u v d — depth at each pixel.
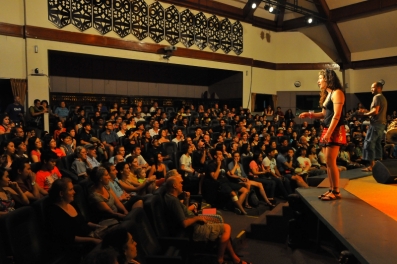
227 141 7.79
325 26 13.10
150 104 12.45
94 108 10.04
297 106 14.08
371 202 3.29
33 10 8.12
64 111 8.97
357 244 2.17
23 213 2.62
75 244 2.86
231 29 12.27
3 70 7.82
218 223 3.70
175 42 10.66
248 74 12.91
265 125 10.13
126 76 12.00
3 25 7.77
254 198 6.14
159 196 3.53
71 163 5.09
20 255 2.46
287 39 13.98
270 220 4.75
